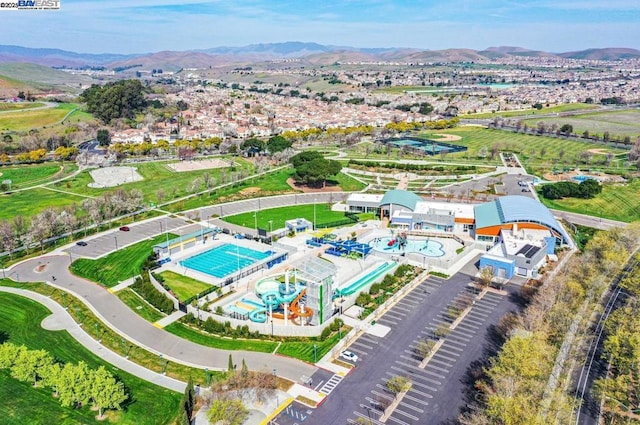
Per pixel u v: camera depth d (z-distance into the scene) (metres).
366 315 128.50
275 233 189.75
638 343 101.19
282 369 106.31
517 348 96.00
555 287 129.25
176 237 189.12
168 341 118.25
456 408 93.19
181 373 105.56
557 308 117.06
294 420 90.75
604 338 115.19
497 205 194.62
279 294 129.25
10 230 175.75
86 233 193.62
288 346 115.12
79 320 128.00
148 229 199.00
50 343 116.81
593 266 144.75
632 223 187.62
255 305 134.50
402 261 163.25
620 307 129.00
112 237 190.00
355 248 170.00
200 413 92.56
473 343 114.88
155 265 160.50
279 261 164.75
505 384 88.38
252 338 118.94
